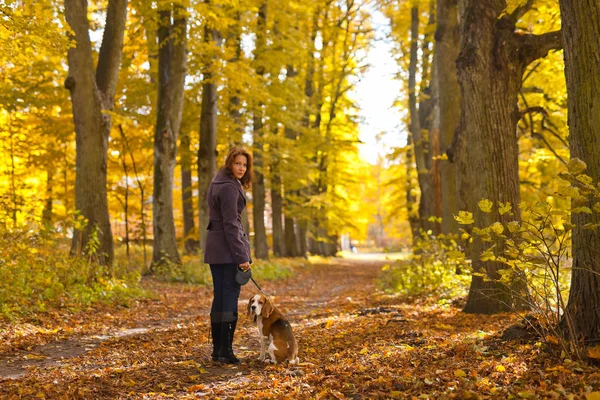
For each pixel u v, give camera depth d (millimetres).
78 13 12227
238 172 5582
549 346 4719
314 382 4582
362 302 11180
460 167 11883
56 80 17844
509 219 8070
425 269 11383
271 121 22672
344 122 32406
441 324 7156
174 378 4926
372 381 4422
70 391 4398
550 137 15945
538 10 11094
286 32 20922
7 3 9227
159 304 10984
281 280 19812
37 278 9047
